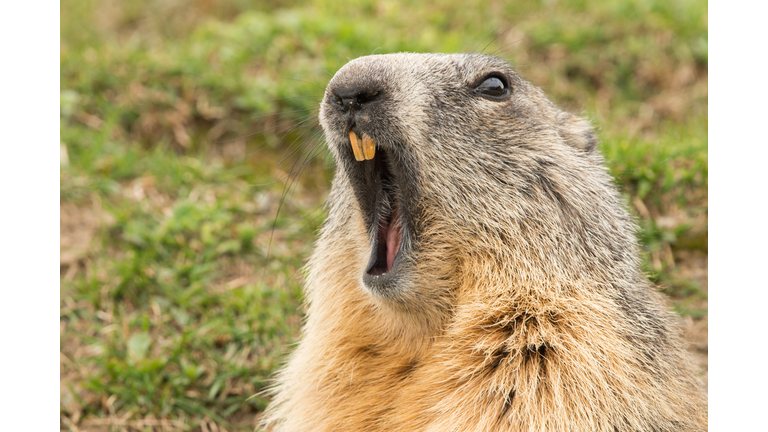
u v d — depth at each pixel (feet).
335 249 13.33
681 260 19.45
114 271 18.45
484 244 11.85
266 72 24.67
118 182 21.56
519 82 13.50
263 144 23.27
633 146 21.12
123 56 24.67
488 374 11.43
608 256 12.42
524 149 12.33
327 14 27.50
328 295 13.35
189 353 16.84
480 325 11.60
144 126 23.36
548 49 26.30
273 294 18.45
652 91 25.82
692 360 14.02
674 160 20.59
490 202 11.94
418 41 25.59
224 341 17.34
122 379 16.28
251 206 21.07
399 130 11.24
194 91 23.84
